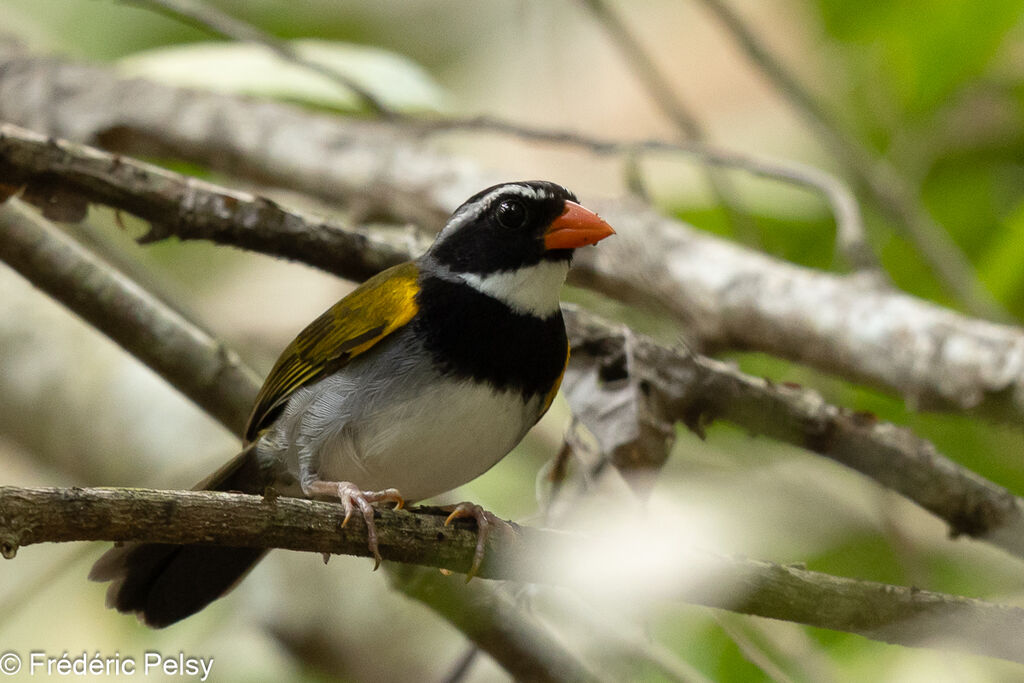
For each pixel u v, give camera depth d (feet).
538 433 45.21
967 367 31.30
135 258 43.70
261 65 39.47
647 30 58.39
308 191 41.39
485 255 27.22
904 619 24.30
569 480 30.40
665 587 23.88
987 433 37.91
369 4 58.95
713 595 23.94
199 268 55.88
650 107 56.18
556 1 47.21
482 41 59.93
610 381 29.53
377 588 44.47
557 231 27.43
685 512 39.17
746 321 34.88
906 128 41.93
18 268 29.32
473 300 26.94
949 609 24.34
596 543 24.23
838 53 43.06
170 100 42.04
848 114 43.09
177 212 27.63
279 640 42.19
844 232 34.83
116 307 29.73
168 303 37.68
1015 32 42.19
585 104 56.24
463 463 27.32
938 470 29.71
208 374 30.19
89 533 19.02
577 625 32.78
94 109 41.81
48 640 40.29
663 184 46.80
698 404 29.45
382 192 40.45
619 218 37.50
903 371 32.32
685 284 35.76
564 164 54.29
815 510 39.78
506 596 30.25
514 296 27.22
